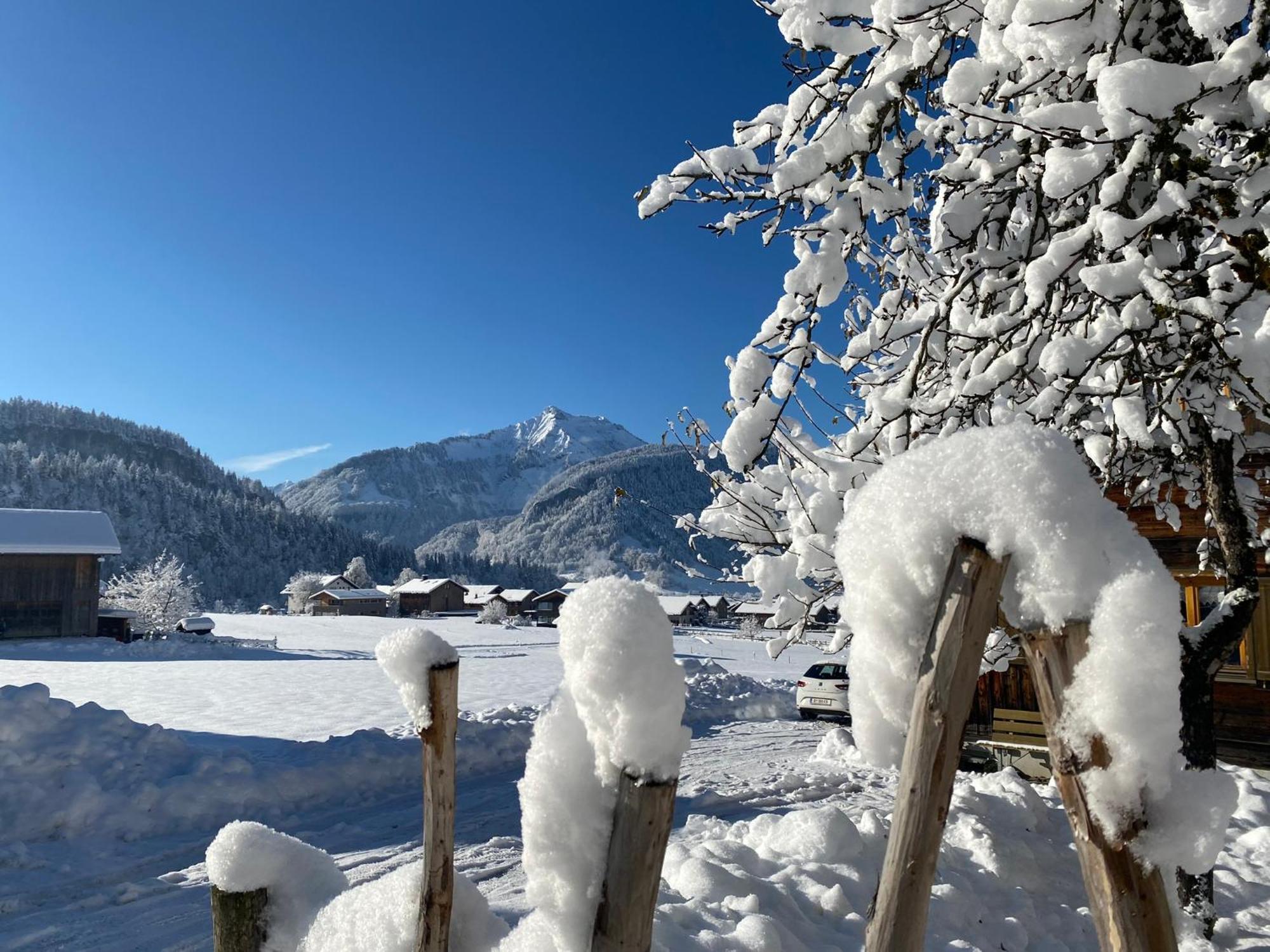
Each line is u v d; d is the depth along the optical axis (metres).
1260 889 5.69
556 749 1.00
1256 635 9.64
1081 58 3.81
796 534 4.59
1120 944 0.69
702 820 6.89
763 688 20.78
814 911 4.49
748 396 4.35
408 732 11.56
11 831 6.93
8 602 48.38
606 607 0.94
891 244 5.20
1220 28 2.79
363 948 1.36
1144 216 3.38
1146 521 10.02
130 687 21.41
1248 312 3.80
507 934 1.40
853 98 4.27
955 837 6.00
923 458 0.83
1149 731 0.69
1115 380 4.48
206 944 5.16
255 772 8.57
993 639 5.21
